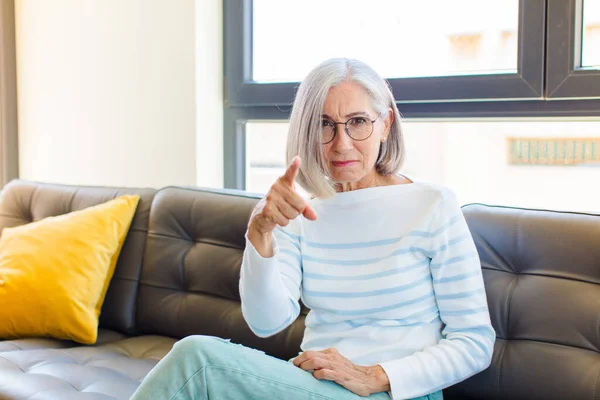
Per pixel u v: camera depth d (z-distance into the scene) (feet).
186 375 3.76
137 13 8.06
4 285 6.36
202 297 6.27
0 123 9.16
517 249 4.96
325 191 4.53
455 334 4.35
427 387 4.14
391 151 4.75
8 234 6.86
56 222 6.76
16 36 9.16
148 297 6.57
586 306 4.56
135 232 6.85
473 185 6.91
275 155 8.06
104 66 8.41
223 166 8.21
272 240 4.14
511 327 4.83
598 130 6.25
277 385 3.84
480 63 6.64
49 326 6.26
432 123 7.01
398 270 4.43
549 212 5.02
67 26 8.68
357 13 7.30
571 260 4.73
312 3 7.57
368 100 4.41
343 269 4.56
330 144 4.44
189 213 6.53
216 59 8.02
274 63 7.89
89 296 6.42
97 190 7.27
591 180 6.34
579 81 5.98
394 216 4.52
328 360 4.07
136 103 8.19
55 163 8.98
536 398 4.57
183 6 7.71
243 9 7.81
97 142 8.57
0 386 5.01
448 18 6.77
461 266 4.40
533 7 6.13
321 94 4.38
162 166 8.06
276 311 4.26
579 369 4.44
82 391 5.04
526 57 6.20
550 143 6.48
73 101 8.73
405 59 7.05
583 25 6.09
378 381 4.06
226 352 3.85
